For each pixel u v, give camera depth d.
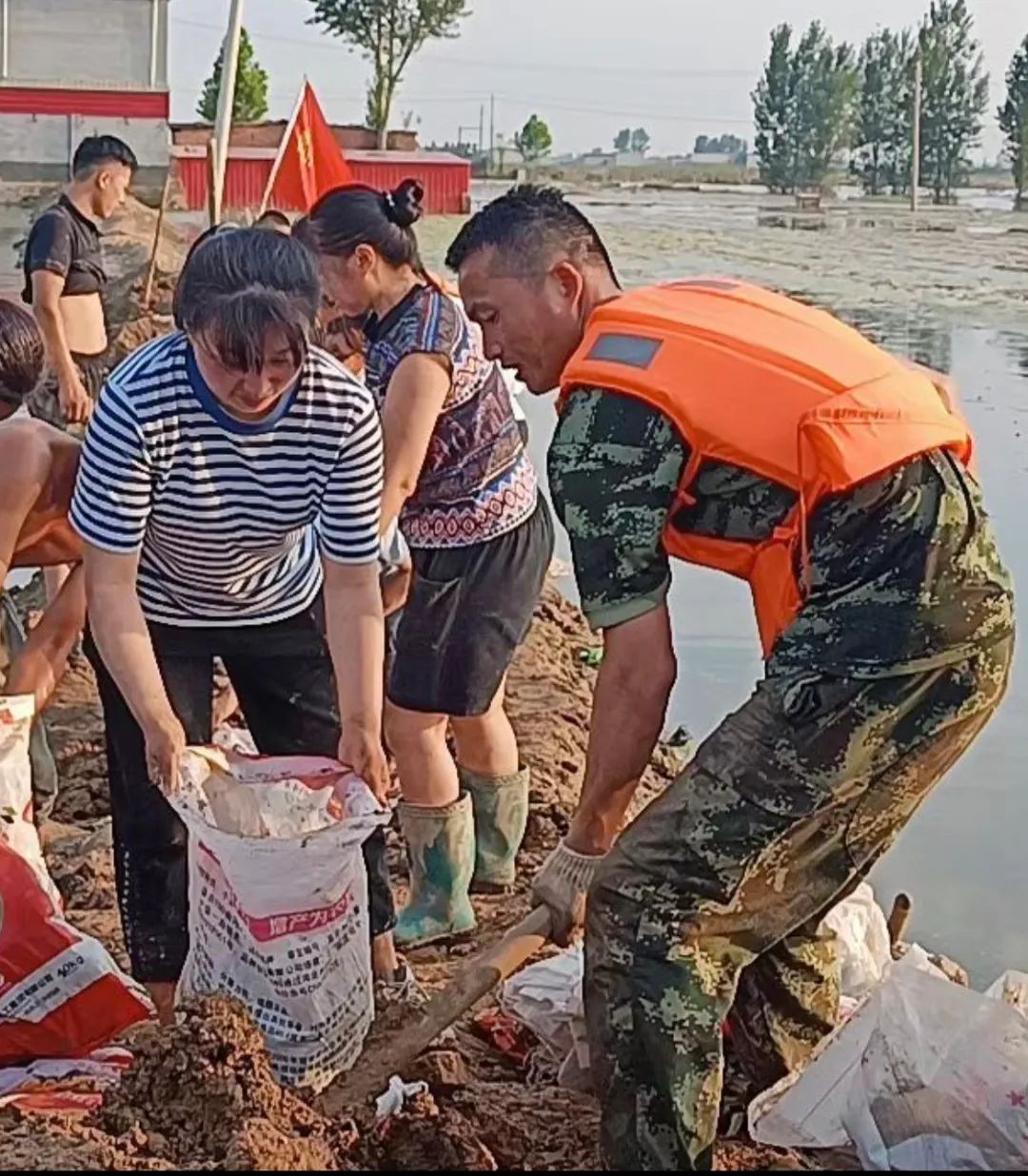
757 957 3.83
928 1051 3.88
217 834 3.85
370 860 4.75
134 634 4.12
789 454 3.58
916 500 3.57
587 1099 4.20
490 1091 4.22
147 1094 3.66
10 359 4.75
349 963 3.95
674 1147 3.59
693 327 3.70
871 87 77.62
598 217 49.09
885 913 6.14
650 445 3.62
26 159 40.91
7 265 25.84
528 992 4.33
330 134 12.81
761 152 79.62
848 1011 4.36
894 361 3.81
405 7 56.91
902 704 3.54
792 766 3.52
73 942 4.25
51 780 6.45
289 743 4.68
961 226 47.00
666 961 3.57
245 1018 3.73
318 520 4.26
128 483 4.07
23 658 4.55
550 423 14.57
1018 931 6.11
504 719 5.86
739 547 3.70
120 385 4.07
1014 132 73.06
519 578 5.37
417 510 5.30
